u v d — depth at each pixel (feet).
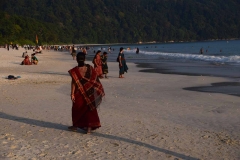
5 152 18.79
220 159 18.49
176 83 53.78
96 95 22.79
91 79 22.61
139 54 212.64
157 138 22.24
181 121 27.32
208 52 244.42
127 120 27.30
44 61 122.11
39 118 27.48
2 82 50.90
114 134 23.07
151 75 68.18
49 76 62.13
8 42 393.29
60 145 20.39
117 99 37.52
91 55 206.39
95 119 23.07
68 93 41.01
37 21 556.92
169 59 144.97
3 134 22.47
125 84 51.78
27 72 70.90
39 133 23.02
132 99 37.65
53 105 33.06
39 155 18.47
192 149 20.11
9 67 85.46
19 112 29.60
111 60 140.87
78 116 23.07
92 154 18.85
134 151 19.53
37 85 48.11
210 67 94.32
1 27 402.52
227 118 28.58
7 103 33.71
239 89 47.26
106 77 61.31
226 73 74.79
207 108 32.78
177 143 21.24
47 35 522.47
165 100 37.19
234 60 128.98
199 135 23.20
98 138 22.09
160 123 26.50
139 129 24.49
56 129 24.20
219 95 41.01
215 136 23.03
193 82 55.42
